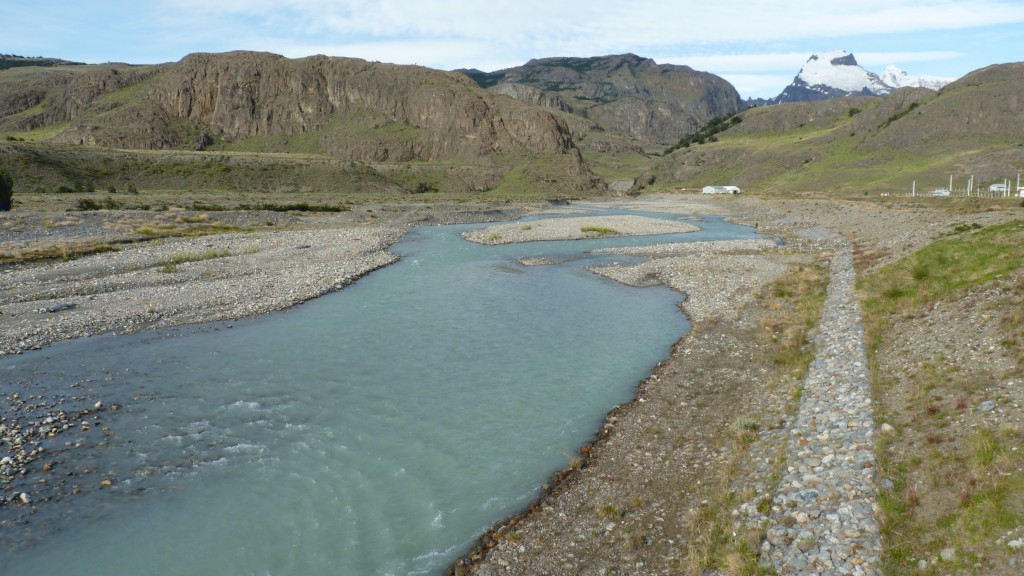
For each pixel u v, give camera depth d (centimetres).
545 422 1708
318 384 2019
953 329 1775
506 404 1839
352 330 2683
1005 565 839
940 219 4853
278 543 1186
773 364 2078
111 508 1302
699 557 1044
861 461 1198
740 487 1253
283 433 1655
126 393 1934
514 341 2502
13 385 1980
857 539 978
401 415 1767
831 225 6762
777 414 1603
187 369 2169
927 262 2716
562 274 4103
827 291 3019
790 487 1170
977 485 1012
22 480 1391
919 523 988
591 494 1323
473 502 1313
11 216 5844
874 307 2325
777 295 3122
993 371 1413
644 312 2989
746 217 9319
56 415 1745
